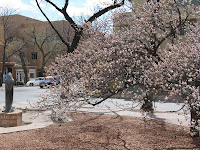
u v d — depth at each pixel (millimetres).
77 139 6625
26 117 9789
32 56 47250
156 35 7188
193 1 13453
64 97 6652
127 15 7637
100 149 5809
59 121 8969
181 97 5414
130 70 6090
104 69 6340
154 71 5762
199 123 5316
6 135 7055
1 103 14797
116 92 6312
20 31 45594
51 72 7863
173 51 5875
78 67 6730
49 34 43188
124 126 8102
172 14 7188
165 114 10492
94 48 6969
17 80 41031
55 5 11953
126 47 6434
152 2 6930
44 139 6637
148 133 7195
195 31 6348
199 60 5457
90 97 6867
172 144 6094
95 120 9180
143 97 6266
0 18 44375
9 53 40062
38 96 19781
